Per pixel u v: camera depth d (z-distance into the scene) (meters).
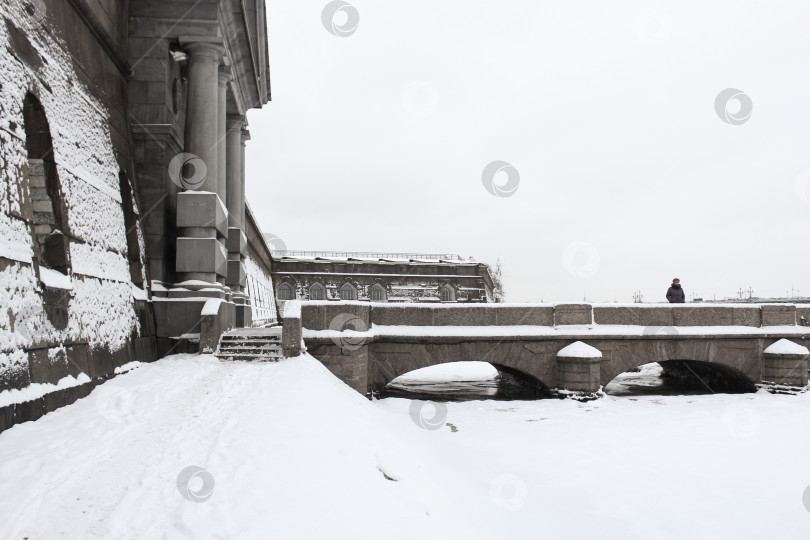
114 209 15.92
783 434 16.86
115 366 13.77
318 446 7.91
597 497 11.62
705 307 24.42
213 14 19.30
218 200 19.16
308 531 5.43
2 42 10.55
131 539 4.99
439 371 35.94
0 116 9.99
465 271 58.59
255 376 13.05
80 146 14.01
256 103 28.86
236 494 6.00
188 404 10.13
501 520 9.55
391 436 11.88
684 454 14.73
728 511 11.09
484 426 17.47
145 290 17.41
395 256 60.91
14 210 10.05
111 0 17.45
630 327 23.53
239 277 25.72
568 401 21.62
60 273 11.89
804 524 10.58
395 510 6.75
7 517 5.39
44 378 10.20
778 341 24.62
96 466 6.84
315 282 55.09
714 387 27.81
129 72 18.70
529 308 22.77
